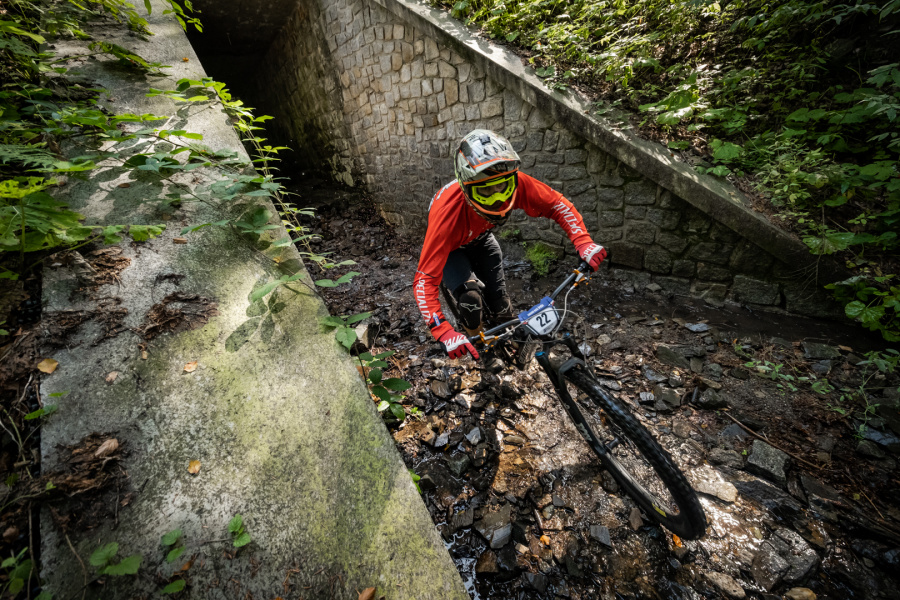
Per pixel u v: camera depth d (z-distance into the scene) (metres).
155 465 1.09
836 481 1.86
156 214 1.63
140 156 1.63
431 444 2.22
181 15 2.79
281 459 1.17
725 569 1.59
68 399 1.13
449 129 4.51
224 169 1.85
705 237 3.07
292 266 1.66
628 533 1.74
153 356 1.28
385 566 1.04
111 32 2.47
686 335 2.87
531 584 1.57
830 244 2.53
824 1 2.79
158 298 1.41
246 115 2.12
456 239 1.89
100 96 2.02
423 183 5.31
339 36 5.50
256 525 1.05
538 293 3.71
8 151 1.35
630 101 3.35
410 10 4.15
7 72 1.84
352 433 1.25
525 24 3.83
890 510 1.72
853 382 2.30
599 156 3.37
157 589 0.91
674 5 3.49
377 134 5.70
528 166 3.89
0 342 1.21
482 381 2.60
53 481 0.99
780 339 2.70
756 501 1.82
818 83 3.02
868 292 2.47
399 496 1.16
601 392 1.58
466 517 1.83
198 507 1.05
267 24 6.73
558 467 2.06
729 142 3.03
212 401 1.24
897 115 2.54
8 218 1.22
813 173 2.65
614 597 1.53
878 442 1.98
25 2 2.21
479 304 2.10
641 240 3.42
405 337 3.21
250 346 1.38
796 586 1.53
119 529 0.97
